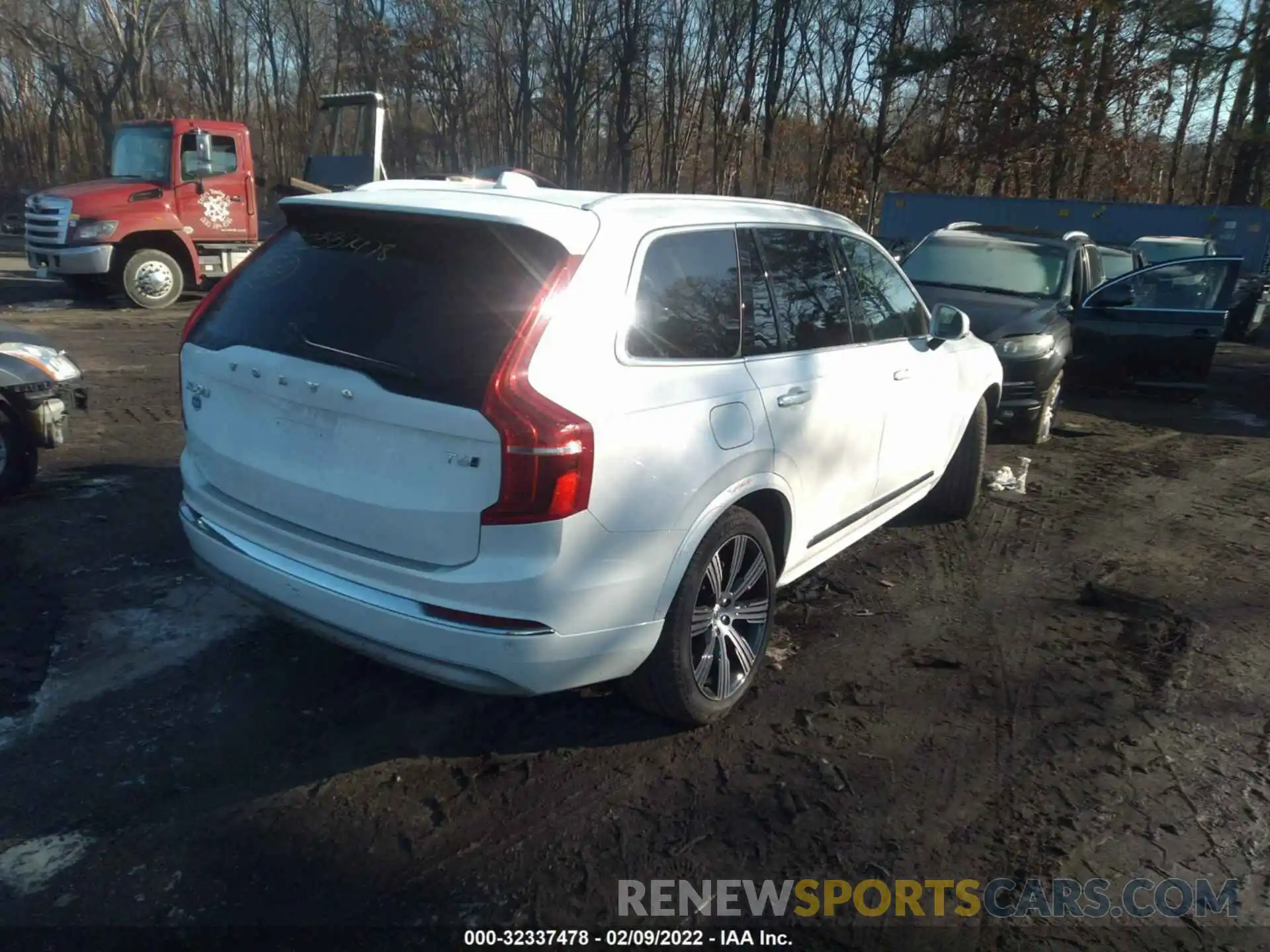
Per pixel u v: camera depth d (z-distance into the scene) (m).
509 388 2.84
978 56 28.38
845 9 31.80
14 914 2.66
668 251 3.46
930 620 4.75
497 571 2.90
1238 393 12.20
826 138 33.28
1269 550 6.00
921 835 3.13
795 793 3.32
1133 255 14.77
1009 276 9.38
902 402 4.73
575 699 3.85
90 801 3.14
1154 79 27.61
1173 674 4.26
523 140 35.22
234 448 3.45
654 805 3.23
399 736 3.56
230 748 3.45
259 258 3.66
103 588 4.62
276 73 44.03
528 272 3.06
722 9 32.47
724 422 3.42
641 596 3.19
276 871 2.88
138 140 14.76
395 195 3.46
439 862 2.94
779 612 4.78
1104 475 7.71
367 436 3.05
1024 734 3.74
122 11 32.25
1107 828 3.19
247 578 3.42
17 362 5.66
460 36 36.59
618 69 31.20
